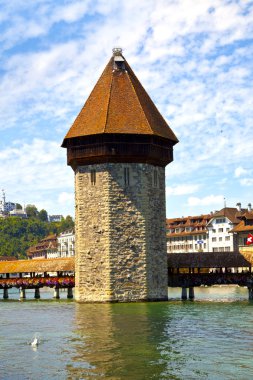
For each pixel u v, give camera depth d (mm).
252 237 90750
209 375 21500
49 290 93562
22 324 36312
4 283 63500
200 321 35750
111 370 22297
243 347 26578
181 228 131875
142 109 49625
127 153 48031
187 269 65250
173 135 52094
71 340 29016
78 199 49656
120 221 47969
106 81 51281
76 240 50969
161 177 50938
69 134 49594
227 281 53531
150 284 48562
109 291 47438
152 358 24312
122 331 31797
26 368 22891
